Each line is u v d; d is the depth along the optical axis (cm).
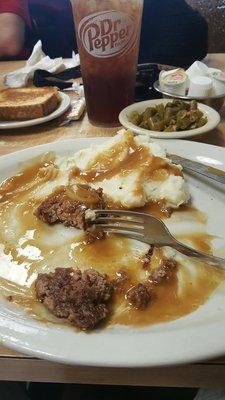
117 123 40
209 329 17
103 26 34
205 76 41
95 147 31
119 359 16
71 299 19
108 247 24
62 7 86
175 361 16
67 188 28
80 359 16
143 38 68
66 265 23
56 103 44
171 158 30
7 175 31
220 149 31
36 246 25
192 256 23
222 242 24
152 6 67
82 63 37
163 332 17
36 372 20
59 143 33
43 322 18
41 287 20
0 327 17
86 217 25
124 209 27
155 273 22
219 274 21
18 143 38
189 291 21
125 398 33
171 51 65
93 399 33
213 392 26
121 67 36
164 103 37
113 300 20
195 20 67
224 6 96
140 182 27
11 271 23
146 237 24
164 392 33
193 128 34
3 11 83
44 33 89
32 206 28
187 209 27
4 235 26
